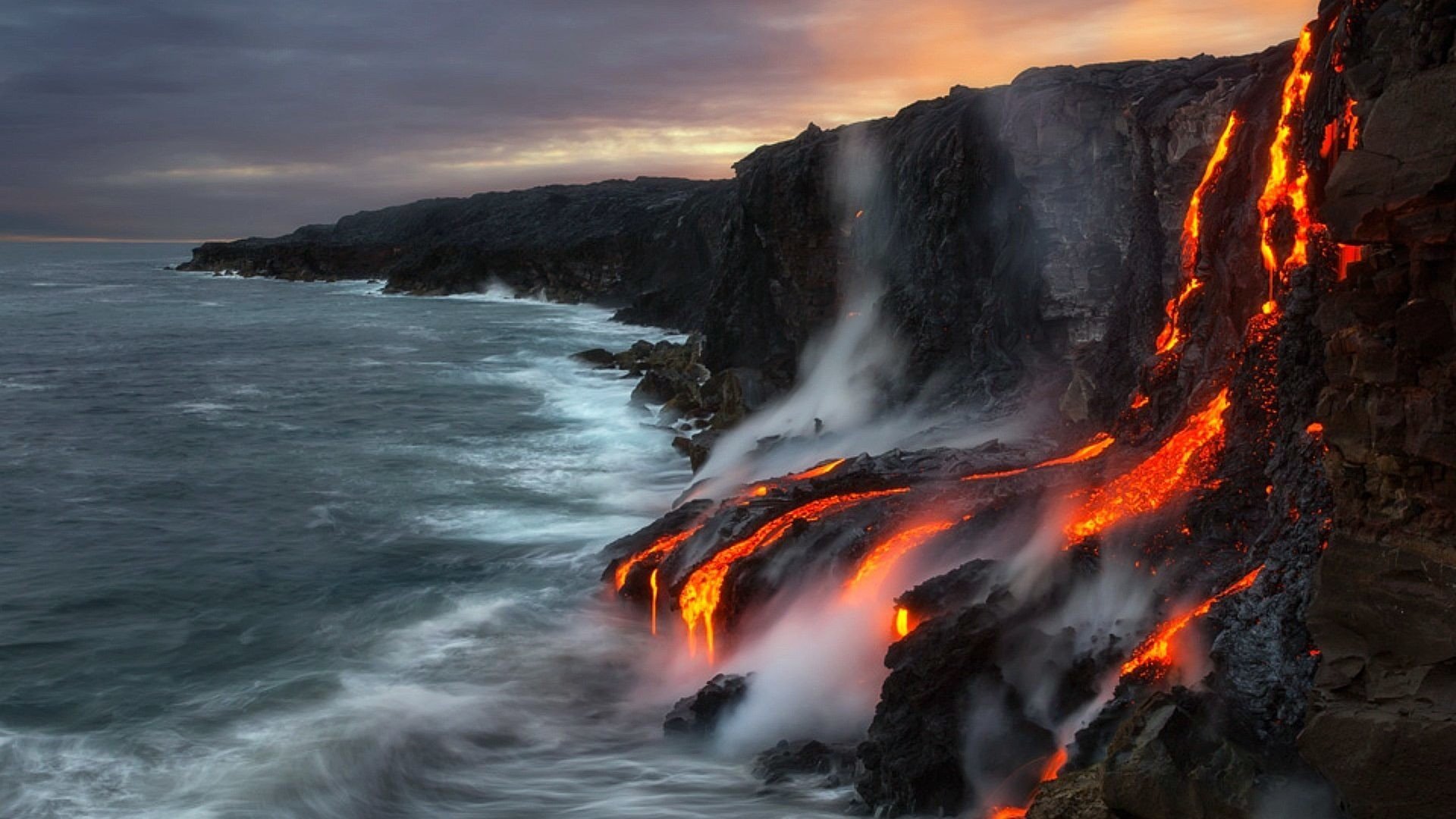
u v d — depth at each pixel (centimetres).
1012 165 3256
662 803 1448
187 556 2575
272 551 2619
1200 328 1959
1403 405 891
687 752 1619
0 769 1538
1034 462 2338
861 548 1888
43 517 2927
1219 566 1434
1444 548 874
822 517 2014
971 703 1405
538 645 2016
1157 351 2208
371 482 3306
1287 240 1638
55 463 3591
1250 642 1127
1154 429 2006
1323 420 961
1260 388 1619
